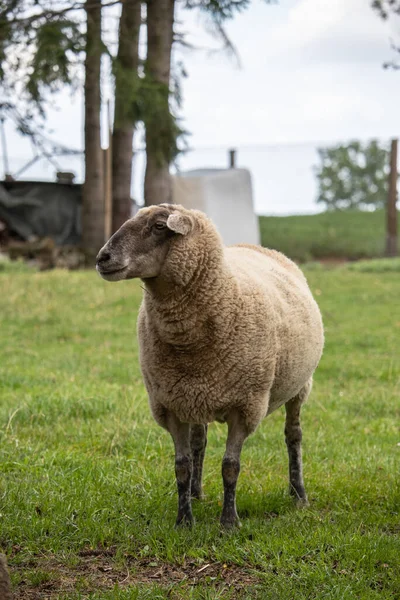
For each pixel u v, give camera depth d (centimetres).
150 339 519
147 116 1420
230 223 2581
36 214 2608
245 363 511
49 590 431
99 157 2453
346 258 3027
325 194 7006
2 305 1628
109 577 450
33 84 1237
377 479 648
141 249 490
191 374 511
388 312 1705
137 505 557
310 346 590
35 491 570
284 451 743
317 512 566
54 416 820
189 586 439
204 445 598
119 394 930
